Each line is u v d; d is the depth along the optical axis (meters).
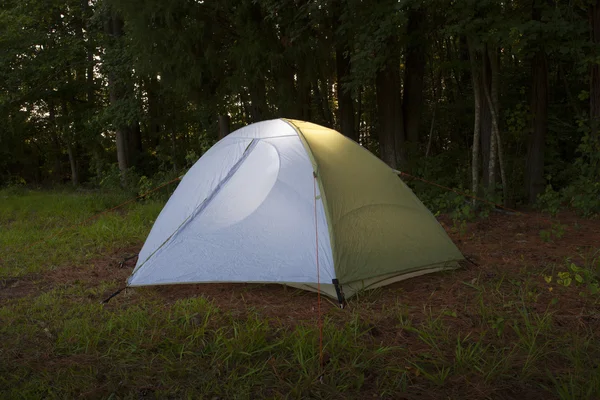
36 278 5.31
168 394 2.87
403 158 10.57
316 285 4.49
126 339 3.59
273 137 5.13
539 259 5.47
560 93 11.84
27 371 3.12
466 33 7.57
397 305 4.16
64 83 15.88
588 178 8.16
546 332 3.51
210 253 4.65
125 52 12.91
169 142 17.14
